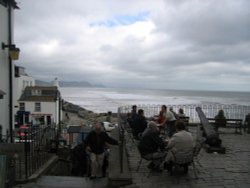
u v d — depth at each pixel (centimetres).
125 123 1872
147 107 2722
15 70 2366
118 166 1131
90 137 1176
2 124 2019
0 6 1992
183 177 1065
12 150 1048
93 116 7612
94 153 1178
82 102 16312
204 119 1677
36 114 6488
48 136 1725
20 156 1060
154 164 1133
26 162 1128
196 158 1295
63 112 7369
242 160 1298
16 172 1180
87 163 1412
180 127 1073
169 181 1026
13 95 2234
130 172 1102
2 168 970
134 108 1786
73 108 9656
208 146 1448
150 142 1120
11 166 1048
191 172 1120
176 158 1048
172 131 1678
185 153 1045
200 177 1063
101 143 1178
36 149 1348
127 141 1667
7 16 2084
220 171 1134
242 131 2142
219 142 1446
